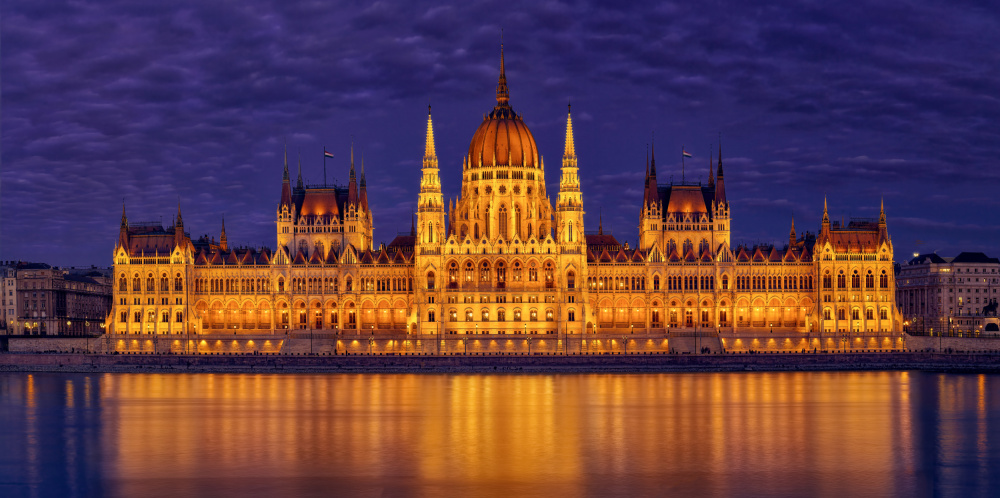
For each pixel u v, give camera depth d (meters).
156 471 123.50
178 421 159.12
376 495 111.12
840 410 169.25
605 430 149.50
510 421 157.00
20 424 157.62
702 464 126.25
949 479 118.75
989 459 129.38
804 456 131.38
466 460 128.25
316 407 173.00
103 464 127.38
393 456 130.75
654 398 184.50
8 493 113.94
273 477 119.56
